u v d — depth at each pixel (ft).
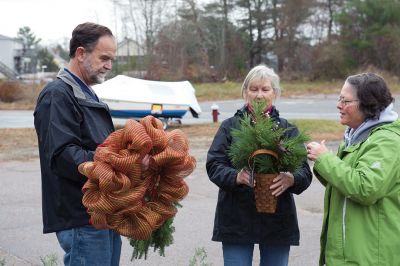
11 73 199.93
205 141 49.85
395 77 159.43
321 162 10.11
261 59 204.64
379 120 10.30
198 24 197.26
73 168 9.70
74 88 10.25
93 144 10.32
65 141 9.75
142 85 60.54
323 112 84.38
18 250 19.92
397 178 9.85
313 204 26.63
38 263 18.58
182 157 9.25
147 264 18.39
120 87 59.72
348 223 10.18
